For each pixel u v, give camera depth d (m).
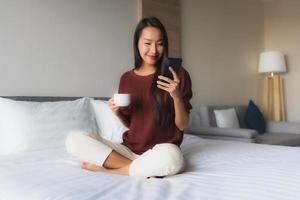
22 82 2.40
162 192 1.12
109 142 1.65
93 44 2.83
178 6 3.61
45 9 2.52
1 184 1.31
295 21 4.73
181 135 1.71
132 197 1.07
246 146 2.15
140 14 3.18
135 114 1.73
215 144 2.26
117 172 1.47
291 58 4.79
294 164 1.54
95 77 2.85
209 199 1.04
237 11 4.50
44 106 2.12
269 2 4.97
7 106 2.02
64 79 2.64
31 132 1.97
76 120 2.19
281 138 3.59
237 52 4.49
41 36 2.50
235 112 3.93
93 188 1.18
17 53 2.37
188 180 1.30
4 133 1.98
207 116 3.65
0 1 2.28
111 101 1.68
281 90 4.75
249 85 4.69
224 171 1.45
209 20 4.06
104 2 2.91
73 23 2.69
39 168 1.56
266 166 1.51
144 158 1.42
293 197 1.04
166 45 1.73
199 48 3.92
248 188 1.15
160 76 1.56
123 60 3.06
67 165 1.65
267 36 4.99
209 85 4.05
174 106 1.63
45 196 1.11
